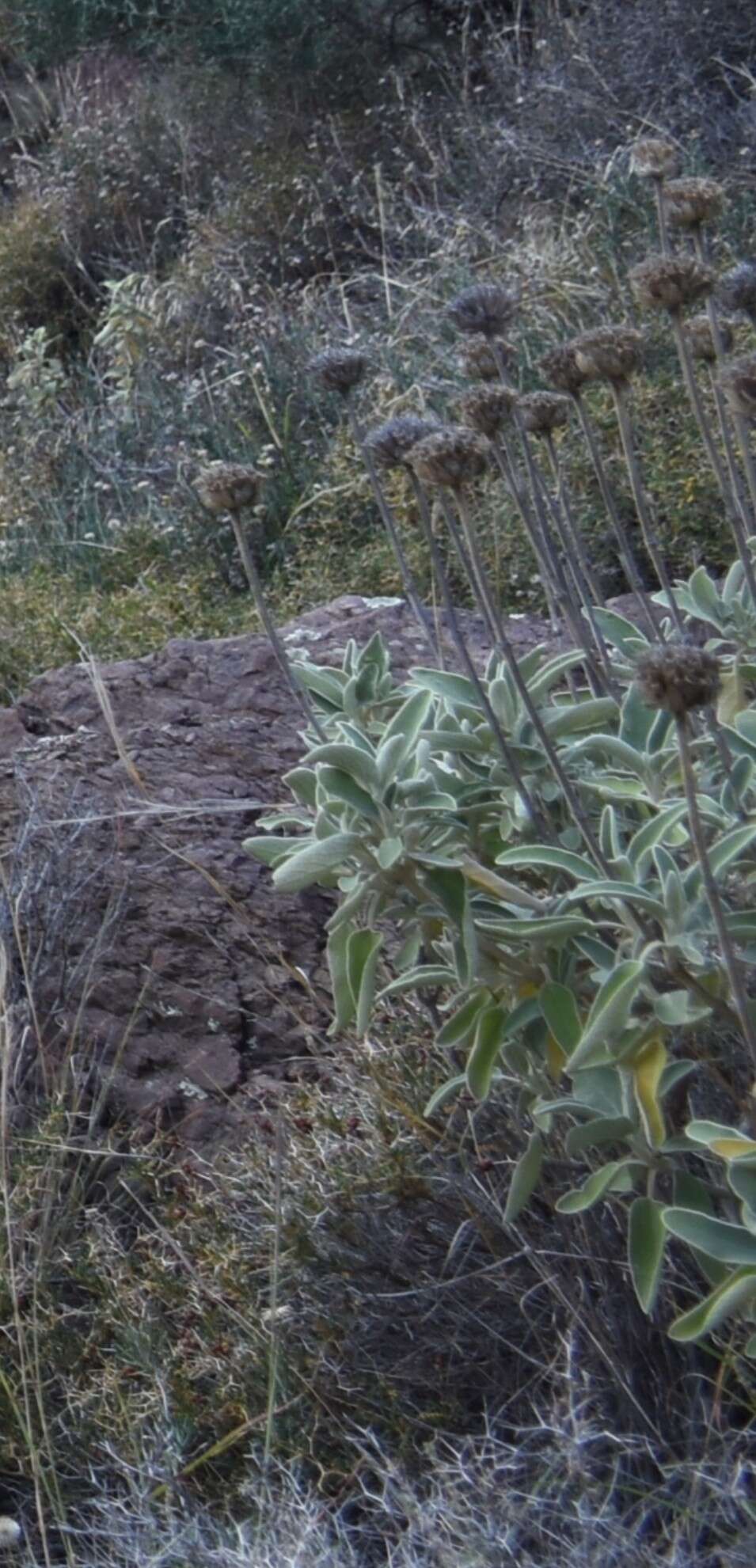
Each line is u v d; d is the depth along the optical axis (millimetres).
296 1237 2354
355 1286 2326
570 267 5578
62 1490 2301
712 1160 2057
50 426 6570
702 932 1811
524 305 5340
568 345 2160
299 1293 2336
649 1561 1766
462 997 2123
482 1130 2412
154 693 3582
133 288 7141
